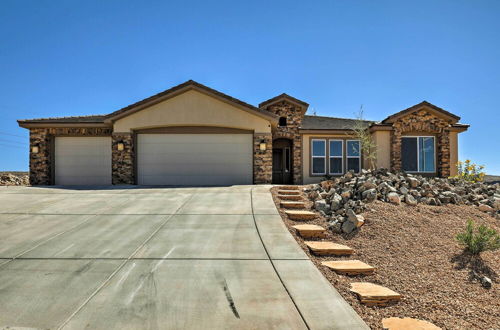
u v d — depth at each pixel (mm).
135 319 3297
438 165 16422
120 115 13586
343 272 4578
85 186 12664
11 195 9844
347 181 9414
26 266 4574
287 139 17609
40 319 3279
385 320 3463
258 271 4488
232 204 8414
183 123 13742
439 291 4188
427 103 16078
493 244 5258
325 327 3232
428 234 6059
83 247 5324
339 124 18188
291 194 9719
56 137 14984
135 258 4883
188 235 5961
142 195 9773
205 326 3199
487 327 3410
